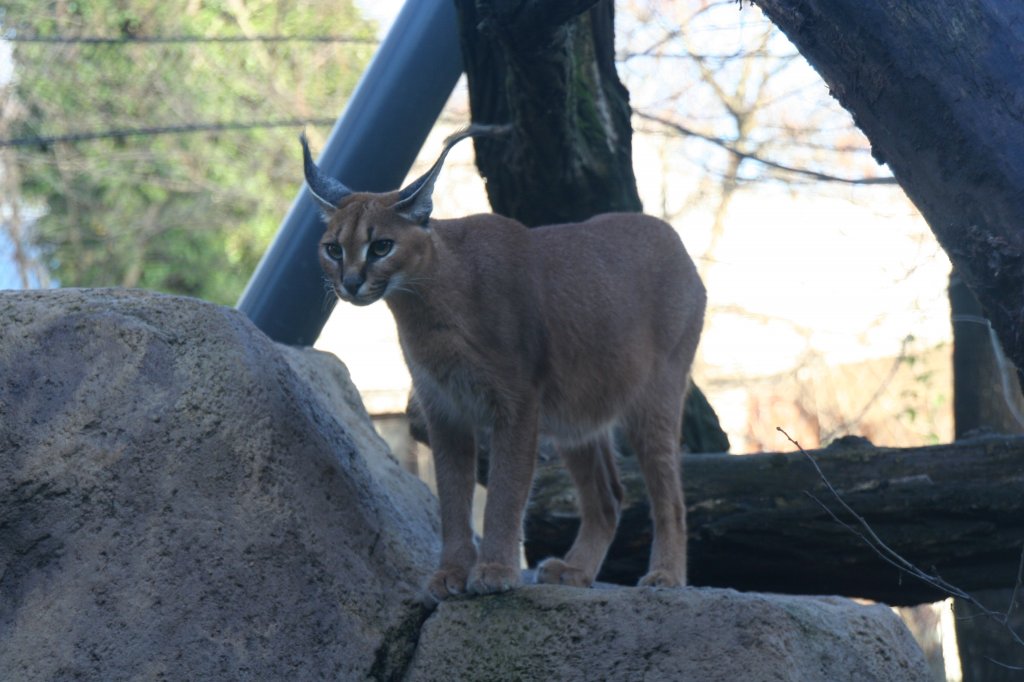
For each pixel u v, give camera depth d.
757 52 19.75
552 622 8.22
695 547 11.75
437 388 9.27
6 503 7.79
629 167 13.89
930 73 6.55
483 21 11.73
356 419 10.92
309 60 29.78
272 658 8.05
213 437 8.19
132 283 29.66
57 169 29.06
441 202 29.95
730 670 7.68
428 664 8.43
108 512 7.91
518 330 9.18
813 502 11.48
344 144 13.15
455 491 9.23
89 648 7.69
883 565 11.63
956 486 11.32
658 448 10.28
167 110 29.20
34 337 8.19
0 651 7.65
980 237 6.46
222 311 8.62
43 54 28.14
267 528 8.23
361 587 8.63
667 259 10.50
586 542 10.38
